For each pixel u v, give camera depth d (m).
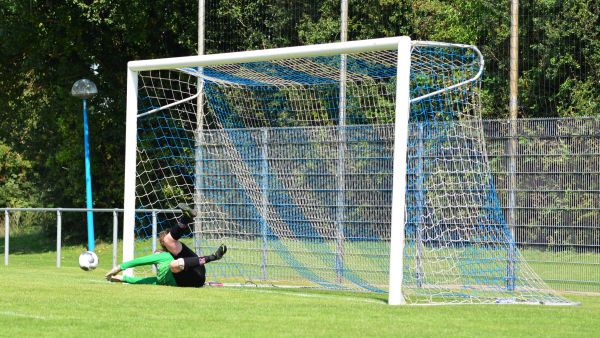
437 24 71.75
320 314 26.75
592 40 61.72
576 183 42.19
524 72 63.97
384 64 40.72
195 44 82.94
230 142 49.69
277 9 69.88
